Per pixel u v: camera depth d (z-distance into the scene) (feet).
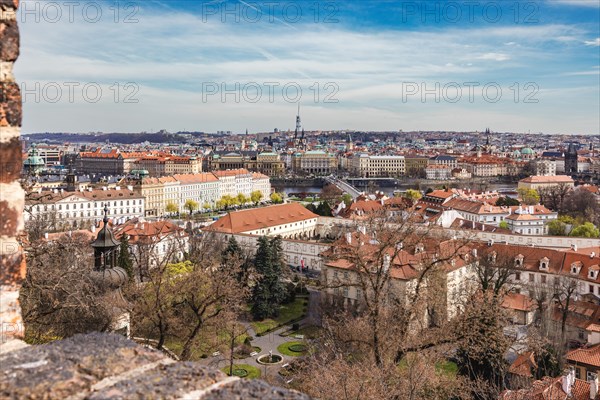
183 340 153.79
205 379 29.09
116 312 115.85
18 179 34.53
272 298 351.87
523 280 368.27
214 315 147.95
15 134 33.99
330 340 172.55
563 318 278.05
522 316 298.56
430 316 176.76
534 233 621.31
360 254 150.30
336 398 116.26
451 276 313.32
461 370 176.45
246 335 311.47
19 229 34.71
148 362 30.50
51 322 106.73
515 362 210.38
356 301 321.32
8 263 33.99
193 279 146.92
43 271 105.60
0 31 33.06
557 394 161.48
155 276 147.54
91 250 157.69
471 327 144.05
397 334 142.51
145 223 424.87
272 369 265.34
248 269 302.45
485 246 388.37
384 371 122.83
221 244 454.81
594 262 348.59
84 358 29.76
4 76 33.53
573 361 228.43
